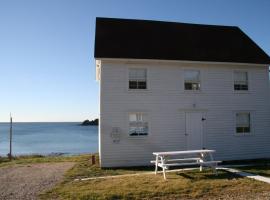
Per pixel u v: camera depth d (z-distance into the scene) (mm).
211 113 20156
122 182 12930
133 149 18750
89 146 59500
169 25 23594
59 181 13875
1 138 96500
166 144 19203
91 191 11492
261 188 11508
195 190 11398
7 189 12500
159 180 13125
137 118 19047
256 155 20750
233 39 23484
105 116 18547
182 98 19734
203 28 24156
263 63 21062
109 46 19531
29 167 18844
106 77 18750
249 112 20938
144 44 20562
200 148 19719
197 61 19828
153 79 19406
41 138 91438
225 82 20625
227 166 17078
